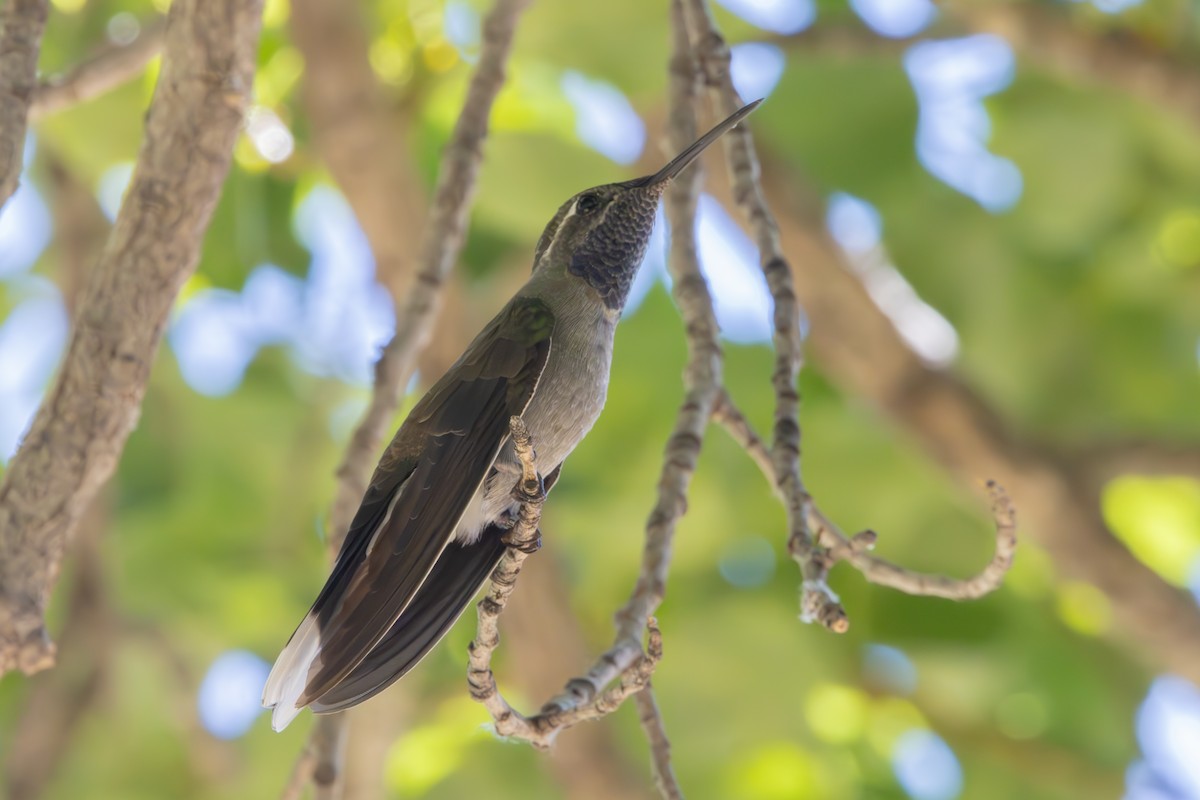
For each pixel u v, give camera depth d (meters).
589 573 11.59
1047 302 11.50
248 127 8.53
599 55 9.57
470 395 5.50
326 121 9.52
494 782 11.16
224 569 11.93
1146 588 10.65
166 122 5.38
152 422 11.90
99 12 9.90
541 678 10.24
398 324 6.58
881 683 11.55
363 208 9.67
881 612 11.12
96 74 6.98
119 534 11.83
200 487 12.01
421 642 5.31
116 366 5.51
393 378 6.48
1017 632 11.47
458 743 11.48
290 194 11.03
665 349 11.07
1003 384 11.84
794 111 10.62
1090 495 10.82
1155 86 9.88
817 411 11.39
